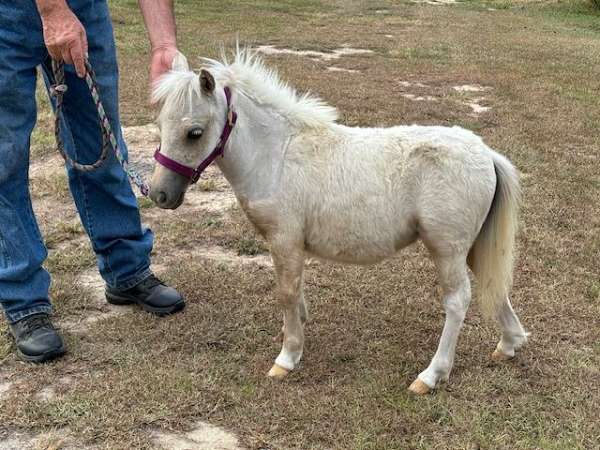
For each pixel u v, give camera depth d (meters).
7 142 3.00
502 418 2.75
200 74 2.60
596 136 6.59
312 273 3.95
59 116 3.07
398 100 7.63
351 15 15.82
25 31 2.89
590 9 19.03
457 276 2.84
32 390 2.89
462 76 9.19
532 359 3.16
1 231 3.08
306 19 14.67
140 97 7.43
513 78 9.12
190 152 2.67
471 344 3.27
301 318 3.32
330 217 2.81
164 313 3.49
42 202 4.90
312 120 2.88
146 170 5.48
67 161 3.09
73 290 3.72
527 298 3.68
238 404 2.80
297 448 2.56
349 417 2.72
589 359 3.15
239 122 2.79
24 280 3.16
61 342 3.14
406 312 3.56
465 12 17.69
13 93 2.94
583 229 4.55
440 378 2.94
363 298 3.70
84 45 2.78
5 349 3.16
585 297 3.71
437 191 2.72
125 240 3.46
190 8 14.94
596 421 2.72
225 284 3.80
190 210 4.82
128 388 2.87
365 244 2.85
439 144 2.76
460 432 2.67
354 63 9.92
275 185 2.81
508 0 21.50
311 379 3.00
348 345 3.27
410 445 2.58
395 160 2.78
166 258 4.14
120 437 2.61
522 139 6.38
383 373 3.03
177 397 2.82
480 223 2.83
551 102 7.86
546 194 5.09
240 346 3.24
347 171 2.79
